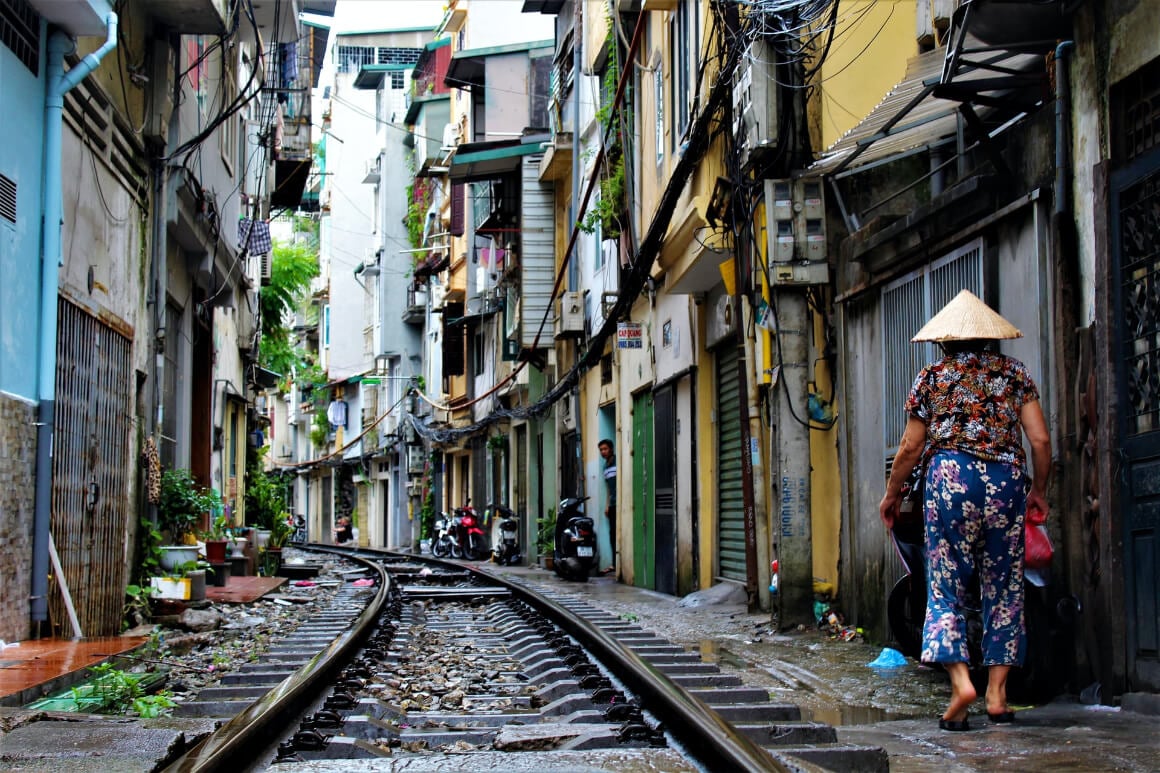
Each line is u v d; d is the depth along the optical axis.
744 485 11.77
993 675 5.54
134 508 11.38
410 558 29.56
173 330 15.30
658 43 15.88
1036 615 6.30
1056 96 6.54
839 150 9.63
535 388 28.12
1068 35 6.76
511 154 25.95
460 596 15.20
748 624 10.82
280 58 21.17
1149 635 5.59
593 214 19.48
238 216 19.44
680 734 4.84
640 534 18.23
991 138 7.49
